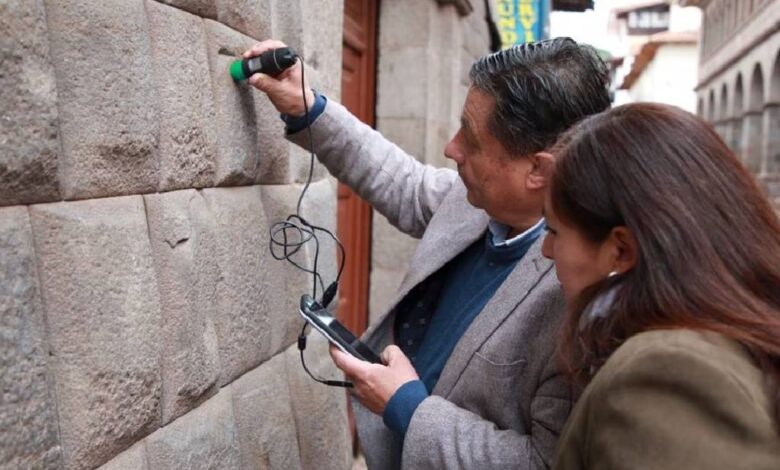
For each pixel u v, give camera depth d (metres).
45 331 0.97
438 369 1.45
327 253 2.10
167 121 1.25
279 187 1.78
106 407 1.06
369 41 3.72
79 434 1.01
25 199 0.95
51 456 0.96
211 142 1.40
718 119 25.39
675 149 0.87
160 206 1.23
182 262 1.27
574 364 0.95
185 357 1.27
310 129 1.63
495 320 1.31
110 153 1.09
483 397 1.31
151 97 1.19
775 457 0.73
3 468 0.88
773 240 0.86
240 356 1.51
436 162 4.01
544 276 1.29
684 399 0.77
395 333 1.64
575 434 0.86
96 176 1.07
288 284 1.79
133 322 1.13
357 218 3.65
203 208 1.38
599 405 0.82
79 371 1.01
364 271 3.75
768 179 18.53
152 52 1.21
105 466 1.08
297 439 1.80
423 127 3.79
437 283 1.61
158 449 1.20
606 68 1.28
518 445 1.23
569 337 0.95
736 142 23.20
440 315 1.53
